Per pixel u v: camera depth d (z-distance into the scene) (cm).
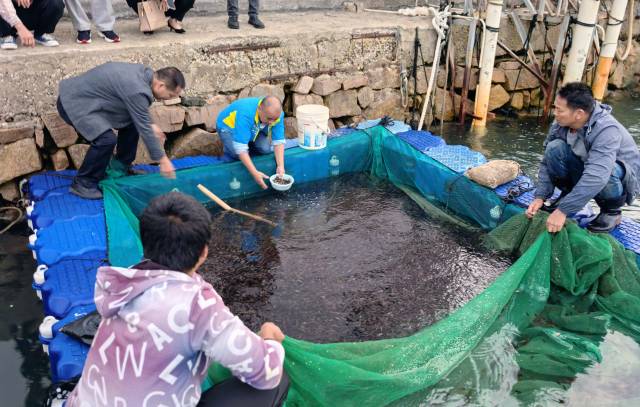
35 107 498
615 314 387
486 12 739
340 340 369
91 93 442
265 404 228
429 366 312
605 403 307
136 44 543
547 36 837
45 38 519
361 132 629
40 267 375
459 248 484
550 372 332
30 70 486
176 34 598
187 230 198
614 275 396
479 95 767
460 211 543
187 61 567
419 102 772
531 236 450
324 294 415
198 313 194
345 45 676
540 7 773
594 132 384
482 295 355
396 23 736
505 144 724
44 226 429
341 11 822
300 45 640
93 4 531
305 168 595
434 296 417
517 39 813
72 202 464
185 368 201
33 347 339
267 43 614
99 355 201
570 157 411
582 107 377
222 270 440
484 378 325
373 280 434
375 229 513
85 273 373
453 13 774
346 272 443
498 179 509
